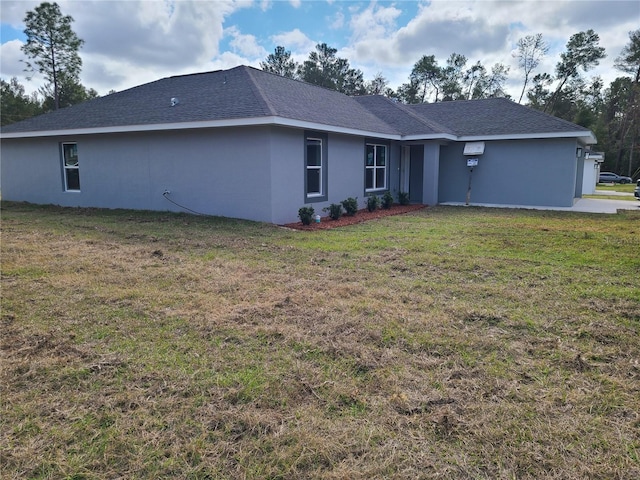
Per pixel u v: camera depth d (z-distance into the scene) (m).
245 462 2.14
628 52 42.00
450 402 2.67
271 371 3.03
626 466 2.12
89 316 4.07
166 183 11.48
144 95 13.02
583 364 3.14
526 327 3.84
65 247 7.24
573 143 14.14
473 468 2.12
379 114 16.38
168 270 5.77
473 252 6.98
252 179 10.09
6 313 4.12
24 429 2.38
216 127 10.17
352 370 3.07
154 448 2.24
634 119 42.03
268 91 11.01
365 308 4.30
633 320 4.00
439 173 16.56
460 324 3.91
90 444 2.27
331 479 2.04
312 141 11.32
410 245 7.55
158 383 2.87
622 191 26.25
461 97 49.25
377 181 14.92
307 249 7.24
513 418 2.50
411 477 2.05
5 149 14.46
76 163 13.21
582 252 6.96
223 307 4.32
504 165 15.35
